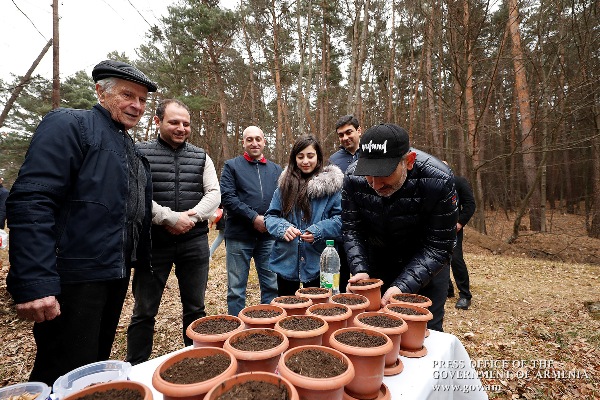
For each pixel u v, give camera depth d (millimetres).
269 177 3109
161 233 2193
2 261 5078
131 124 1675
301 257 2404
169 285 4910
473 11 7531
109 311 1711
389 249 1942
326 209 2395
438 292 1929
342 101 17406
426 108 14922
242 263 2936
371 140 1475
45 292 1223
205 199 2371
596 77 7699
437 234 1685
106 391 780
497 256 8125
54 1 5789
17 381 2473
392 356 1074
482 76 10711
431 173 1588
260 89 17344
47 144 1333
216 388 741
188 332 1073
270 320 1178
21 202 1260
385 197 1704
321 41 14430
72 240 1398
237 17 11188
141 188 1783
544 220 11258
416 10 11242
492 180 18859
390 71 14383
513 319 3904
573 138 10203
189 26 11102
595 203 10633
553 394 2334
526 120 9180
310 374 835
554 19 8312
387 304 1477
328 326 1204
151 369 1085
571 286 5418
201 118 17688
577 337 3232
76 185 1417
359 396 932
